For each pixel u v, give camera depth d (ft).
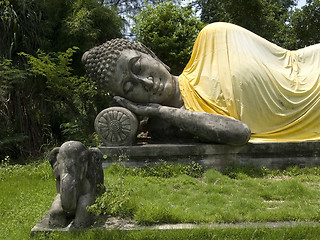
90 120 33.94
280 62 22.00
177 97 22.27
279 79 20.79
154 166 19.69
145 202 14.38
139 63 21.02
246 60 20.94
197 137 21.17
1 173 23.27
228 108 20.42
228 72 20.90
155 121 22.62
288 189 15.72
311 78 21.20
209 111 20.83
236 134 18.63
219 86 20.92
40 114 34.14
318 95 20.58
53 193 18.28
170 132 22.18
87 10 34.96
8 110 31.71
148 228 12.26
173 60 38.78
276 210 13.42
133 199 14.62
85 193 13.05
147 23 39.06
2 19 31.89
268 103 20.44
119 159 18.97
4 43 32.37
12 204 16.96
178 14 39.52
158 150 19.80
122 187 15.11
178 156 19.81
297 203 14.32
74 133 33.27
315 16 41.22
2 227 14.17
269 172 18.98
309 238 11.55
